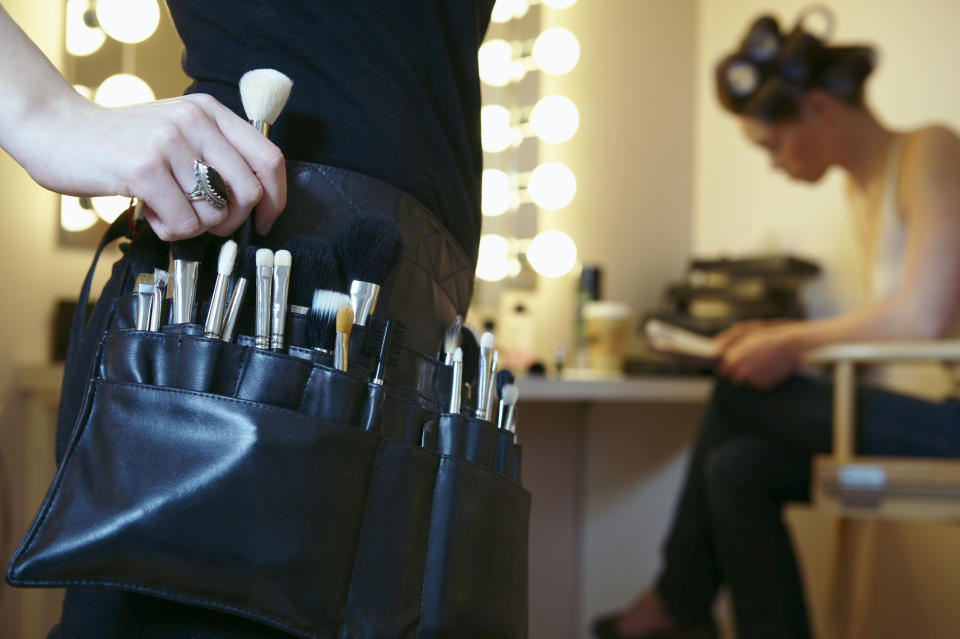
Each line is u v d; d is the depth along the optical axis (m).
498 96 1.93
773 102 1.82
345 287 0.45
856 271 1.86
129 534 0.37
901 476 1.30
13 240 1.18
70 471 0.39
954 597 1.68
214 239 0.44
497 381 0.55
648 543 2.01
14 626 1.10
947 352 1.34
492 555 0.48
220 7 0.51
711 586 1.65
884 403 1.49
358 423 0.43
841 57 1.77
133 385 0.40
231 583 0.38
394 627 0.42
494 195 1.91
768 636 1.48
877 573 1.85
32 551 0.37
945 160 1.59
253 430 0.39
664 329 1.73
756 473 1.55
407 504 0.44
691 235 2.23
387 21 0.51
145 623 0.42
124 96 1.24
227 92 0.49
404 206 0.49
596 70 2.06
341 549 0.40
